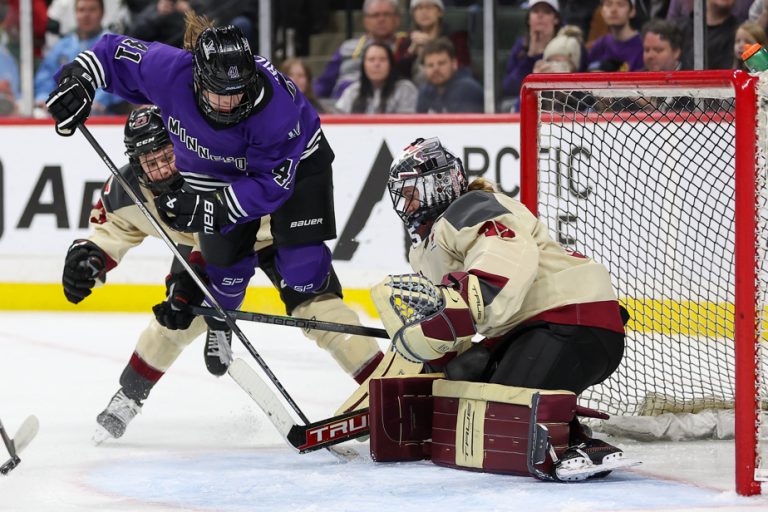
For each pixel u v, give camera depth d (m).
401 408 7.46
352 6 16.73
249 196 7.45
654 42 15.27
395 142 16.16
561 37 15.73
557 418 6.69
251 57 7.09
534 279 7.13
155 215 8.60
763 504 6.09
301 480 6.93
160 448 8.30
